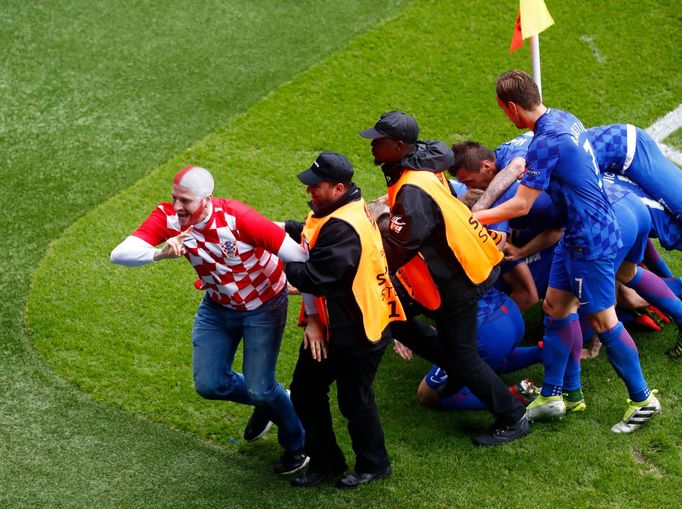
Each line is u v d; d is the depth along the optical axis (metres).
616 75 30.00
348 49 30.81
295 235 17.81
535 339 21.98
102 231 24.78
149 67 30.17
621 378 18.84
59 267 23.66
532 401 19.86
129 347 21.48
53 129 28.00
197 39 31.16
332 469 18.11
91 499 17.69
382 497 17.72
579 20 31.80
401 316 16.73
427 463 18.52
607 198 17.72
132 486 18.03
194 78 29.83
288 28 31.67
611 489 17.73
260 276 16.67
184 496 17.84
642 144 20.80
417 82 29.77
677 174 21.00
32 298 22.75
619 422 19.23
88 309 22.47
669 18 31.80
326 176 15.34
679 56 30.53
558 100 29.25
